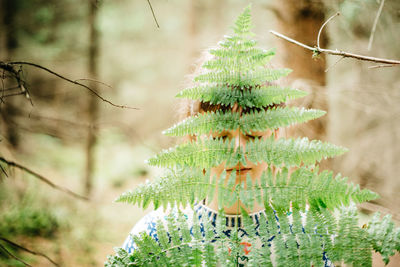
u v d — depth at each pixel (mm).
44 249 4148
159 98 10258
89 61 8555
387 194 2986
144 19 10133
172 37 10570
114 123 3199
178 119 1927
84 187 6859
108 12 9430
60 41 8289
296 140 1062
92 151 7363
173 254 1049
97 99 6621
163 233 1066
